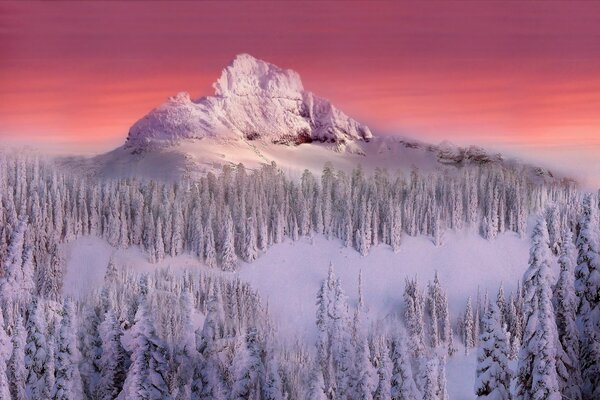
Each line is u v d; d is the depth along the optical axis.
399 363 70.00
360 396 79.81
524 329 47.69
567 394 47.59
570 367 48.28
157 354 78.62
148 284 103.94
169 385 83.19
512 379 48.41
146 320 79.62
